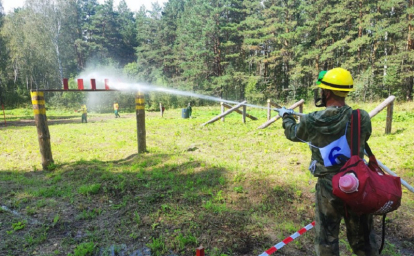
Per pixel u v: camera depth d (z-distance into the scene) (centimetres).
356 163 244
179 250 386
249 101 4116
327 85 270
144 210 495
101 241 411
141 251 388
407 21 2656
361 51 3581
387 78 2856
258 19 4122
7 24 4775
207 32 4197
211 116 2397
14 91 4872
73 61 5541
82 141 1192
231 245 395
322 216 278
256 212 486
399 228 440
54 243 407
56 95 4016
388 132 1058
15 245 400
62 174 722
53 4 4666
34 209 504
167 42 6097
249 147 973
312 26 3622
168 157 841
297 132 282
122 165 784
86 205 523
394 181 249
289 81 4238
